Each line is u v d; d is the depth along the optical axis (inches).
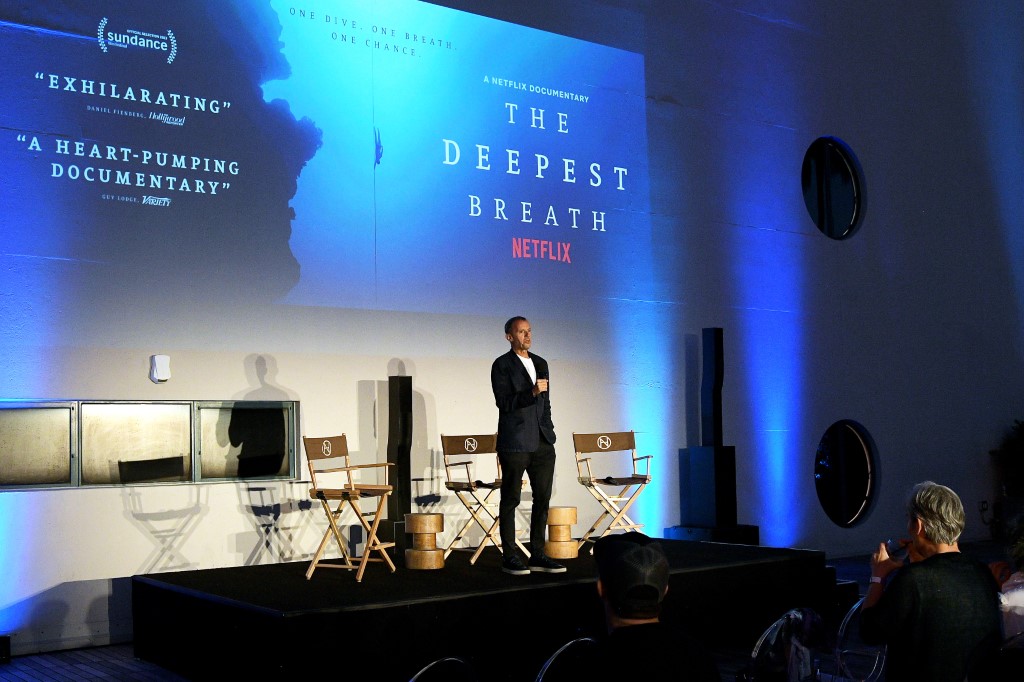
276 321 261.6
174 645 207.5
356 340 273.1
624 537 89.3
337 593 196.1
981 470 419.8
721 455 319.6
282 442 263.3
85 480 236.7
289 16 269.9
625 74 333.4
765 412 354.0
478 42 302.4
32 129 232.1
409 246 284.2
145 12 248.5
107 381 237.6
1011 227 445.1
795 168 374.0
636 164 333.1
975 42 440.8
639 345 326.6
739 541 313.6
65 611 228.8
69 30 238.1
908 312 401.4
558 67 318.7
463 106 297.7
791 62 377.7
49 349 231.0
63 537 229.8
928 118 418.6
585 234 319.0
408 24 289.7
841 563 349.4
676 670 81.5
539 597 202.1
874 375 386.9
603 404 316.8
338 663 175.9
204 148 254.5
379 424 275.3
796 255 369.7
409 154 286.4
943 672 107.2
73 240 235.6
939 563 110.4
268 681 172.9
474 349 293.6
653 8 342.6
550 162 313.7
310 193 269.3
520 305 303.4
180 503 244.7
